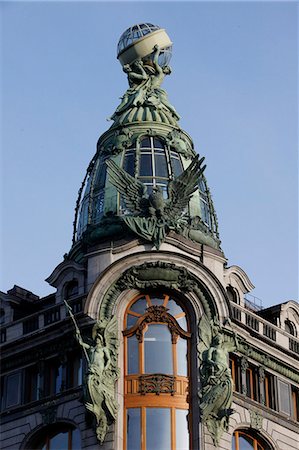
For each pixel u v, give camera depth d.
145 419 63.34
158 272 65.75
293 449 69.00
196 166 70.44
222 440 63.88
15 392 68.19
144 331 65.50
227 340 66.25
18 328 69.88
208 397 63.47
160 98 77.00
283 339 71.69
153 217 67.50
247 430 66.75
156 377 64.25
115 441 62.31
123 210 70.31
